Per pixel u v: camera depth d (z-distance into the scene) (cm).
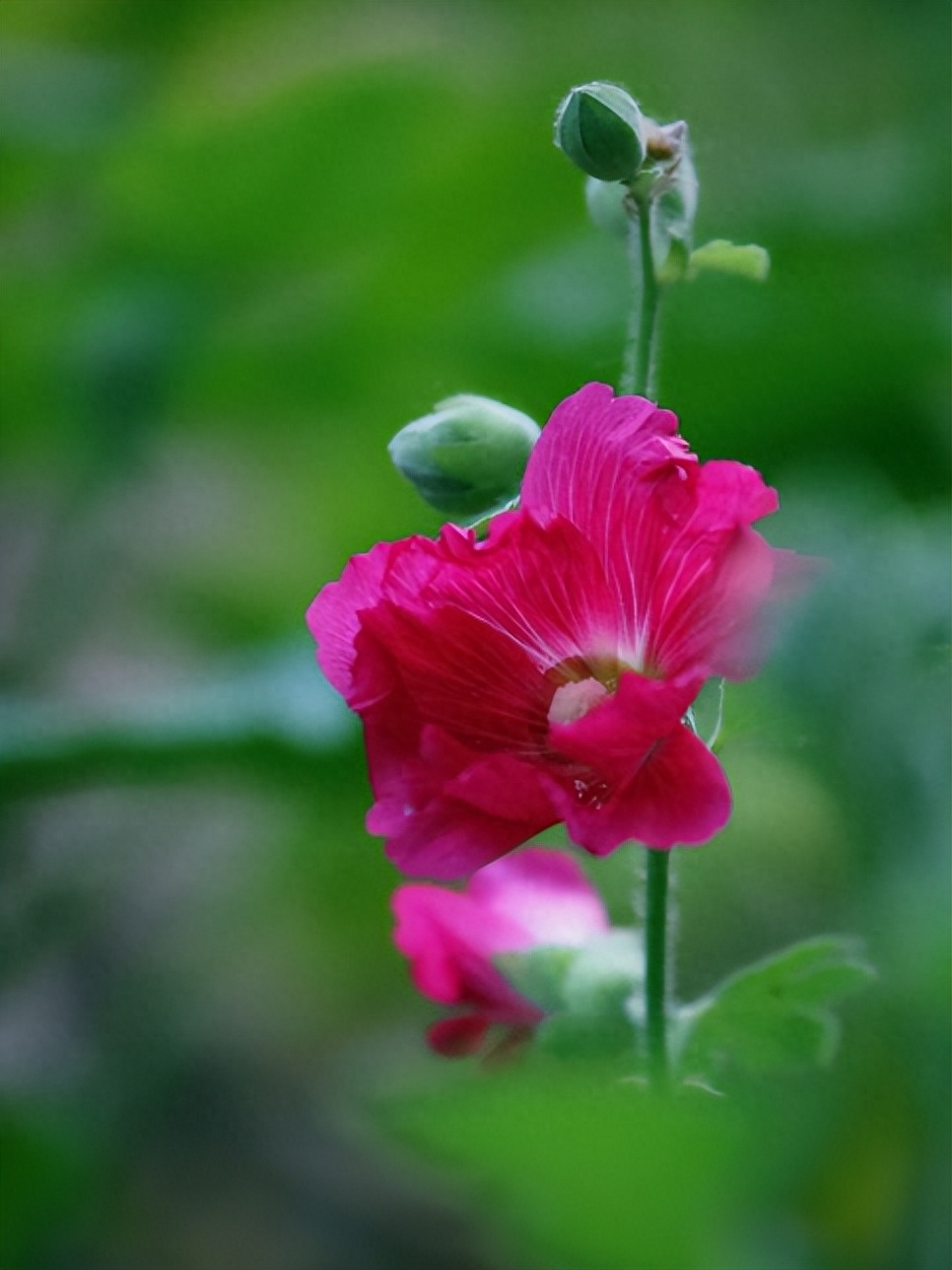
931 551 96
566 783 87
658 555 88
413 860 88
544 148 134
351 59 126
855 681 93
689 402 142
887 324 137
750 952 114
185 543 171
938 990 81
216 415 156
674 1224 75
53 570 148
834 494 112
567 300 145
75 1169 110
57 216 145
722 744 92
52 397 148
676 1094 88
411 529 156
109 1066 121
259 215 137
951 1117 79
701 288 137
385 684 88
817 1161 76
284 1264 114
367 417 153
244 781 123
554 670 89
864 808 93
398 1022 147
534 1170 75
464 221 140
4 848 127
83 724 119
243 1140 119
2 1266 108
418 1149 75
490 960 94
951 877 85
